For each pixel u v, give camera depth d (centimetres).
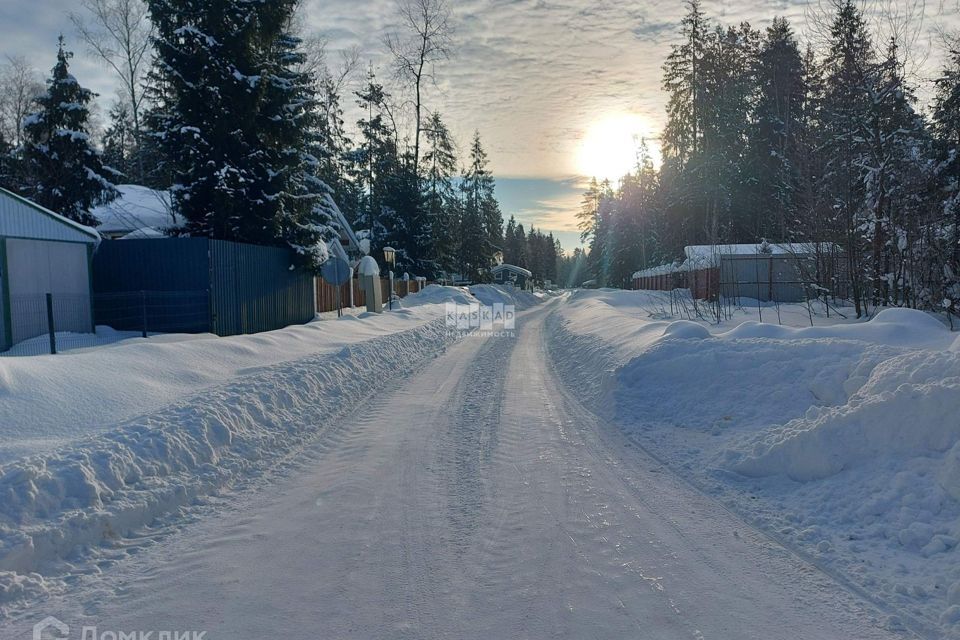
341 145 4541
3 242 1274
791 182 4194
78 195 2278
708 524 504
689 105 4769
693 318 1812
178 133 1784
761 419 752
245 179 1845
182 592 392
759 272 2780
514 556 441
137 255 1562
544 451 722
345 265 2019
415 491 585
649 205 6462
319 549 456
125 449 572
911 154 1752
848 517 497
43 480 485
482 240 6662
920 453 527
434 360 1561
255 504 557
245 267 1742
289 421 819
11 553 413
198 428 664
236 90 1812
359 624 351
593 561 432
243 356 1084
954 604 364
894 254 1733
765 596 383
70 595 393
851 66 1705
